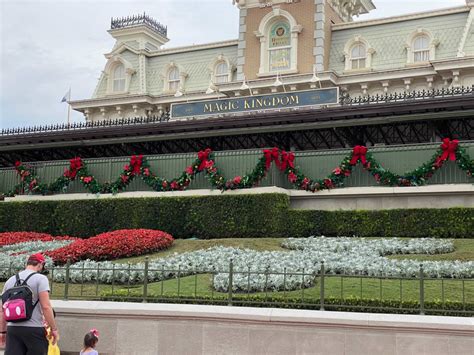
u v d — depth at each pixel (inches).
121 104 1750.7
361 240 674.2
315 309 410.9
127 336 406.3
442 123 813.2
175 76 1779.0
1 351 355.9
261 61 1573.6
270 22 1587.1
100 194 896.3
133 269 458.6
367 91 1437.0
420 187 727.1
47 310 314.0
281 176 807.1
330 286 465.7
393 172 757.9
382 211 716.0
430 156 743.7
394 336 364.2
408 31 1483.8
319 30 1520.7
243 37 1615.4
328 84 1460.4
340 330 372.2
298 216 747.4
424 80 1379.2
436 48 1432.1
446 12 1457.9
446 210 688.4
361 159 763.4
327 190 774.5
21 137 1024.2
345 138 887.7
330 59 1546.5
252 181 794.8
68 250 657.0
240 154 825.5
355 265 520.7
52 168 962.1
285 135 906.1
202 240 750.5
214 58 1715.1
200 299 432.1
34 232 874.8
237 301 421.1
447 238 678.5
